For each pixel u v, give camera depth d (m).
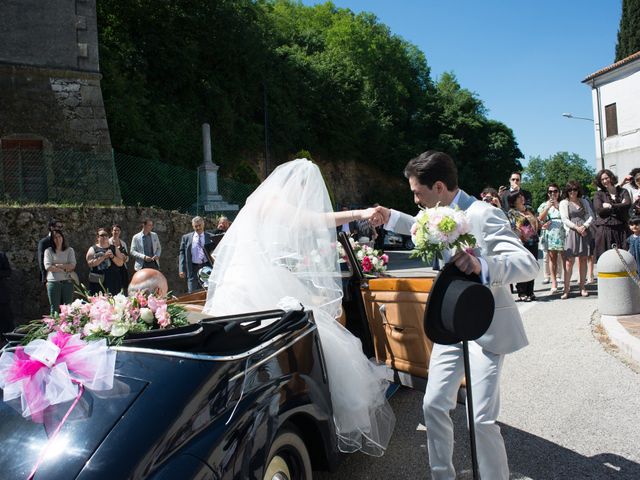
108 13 25.11
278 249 3.15
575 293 8.80
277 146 31.94
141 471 1.66
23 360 2.05
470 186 43.12
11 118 15.76
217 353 2.21
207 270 4.34
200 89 28.06
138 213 12.45
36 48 16.19
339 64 38.03
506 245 2.46
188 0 27.64
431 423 2.61
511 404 4.18
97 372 1.99
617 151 30.06
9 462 1.74
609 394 4.24
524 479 3.03
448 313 2.26
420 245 2.34
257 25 32.19
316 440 2.62
